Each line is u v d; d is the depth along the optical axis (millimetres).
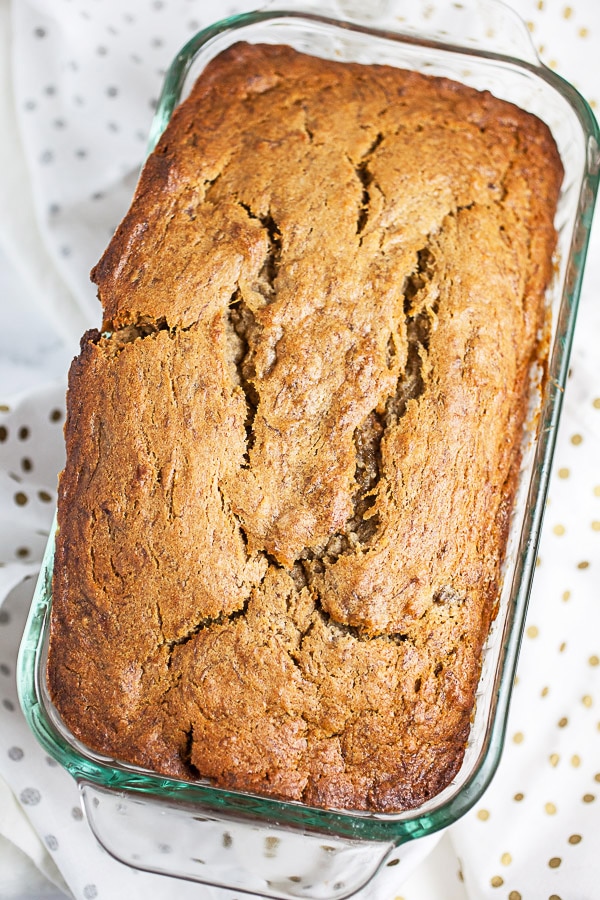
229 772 435
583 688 505
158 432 440
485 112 485
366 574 436
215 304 447
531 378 473
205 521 437
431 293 454
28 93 537
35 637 451
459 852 495
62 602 444
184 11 536
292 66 484
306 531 437
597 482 512
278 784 435
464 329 452
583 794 499
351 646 437
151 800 439
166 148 471
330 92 480
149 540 438
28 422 517
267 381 441
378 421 444
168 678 437
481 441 449
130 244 458
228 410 440
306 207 458
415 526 440
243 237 452
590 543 510
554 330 477
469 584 447
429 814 436
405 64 503
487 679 455
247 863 449
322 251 452
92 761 443
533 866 494
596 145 484
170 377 443
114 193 535
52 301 542
